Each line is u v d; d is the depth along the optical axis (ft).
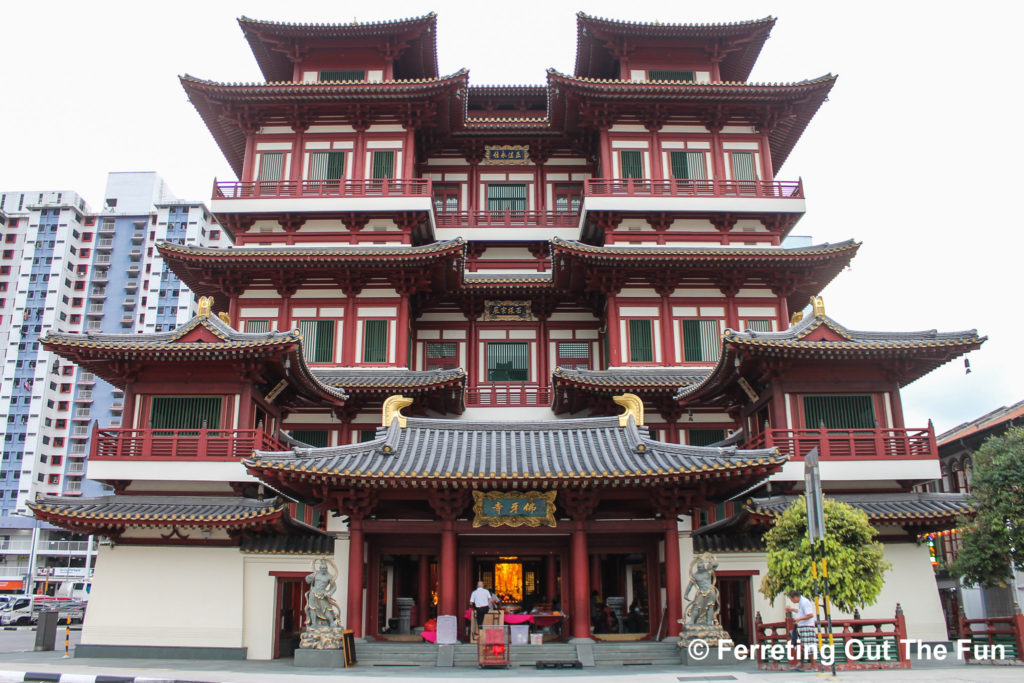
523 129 177.27
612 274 148.87
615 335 149.28
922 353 111.75
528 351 165.78
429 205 155.63
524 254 175.94
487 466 88.53
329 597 89.20
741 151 164.76
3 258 437.17
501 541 98.37
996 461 99.66
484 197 180.96
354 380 134.00
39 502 100.37
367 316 148.56
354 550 91.25
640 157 163.73
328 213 153.89
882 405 115.65
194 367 110.52
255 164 160.76
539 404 156.46
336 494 89.10
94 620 99.71
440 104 162.71
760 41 172.96
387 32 166.09
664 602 98.07
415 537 98.53
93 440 107.86
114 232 451.53
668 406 140.87
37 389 410.93
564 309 168.25
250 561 102.37
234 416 109.70
